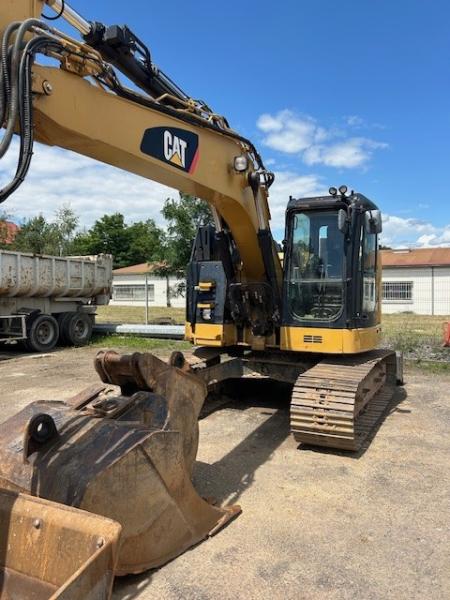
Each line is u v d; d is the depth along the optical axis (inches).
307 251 267.6
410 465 218.8
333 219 263.6
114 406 158.9
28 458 134.3
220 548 152.7
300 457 228.8
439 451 236.1
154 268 810.8
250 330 285.9
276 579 138.0
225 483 200.7
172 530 146.6
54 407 161.3
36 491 128.1
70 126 140.0
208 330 284.4
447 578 138.9
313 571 141.8
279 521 169.8
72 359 501.0
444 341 532.1
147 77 184.4
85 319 605.3
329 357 277.7
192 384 182.1
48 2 142.9
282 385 368.5
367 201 269.9
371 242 291.0
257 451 237.0
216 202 224.8
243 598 130.3
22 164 121.3
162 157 173.5
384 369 325.4
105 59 171.0
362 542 157.0
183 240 701.9
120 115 155.9
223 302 280.7
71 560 104.7
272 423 281.4
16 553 111.5
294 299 269.1
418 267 1285.7
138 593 131.8
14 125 119.3
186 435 178.7
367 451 236.2
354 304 257.6
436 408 311.9
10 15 130.3
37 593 107.6
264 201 260.7
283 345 269.4
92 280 623.8
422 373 418.3
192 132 189.8
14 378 407.2
